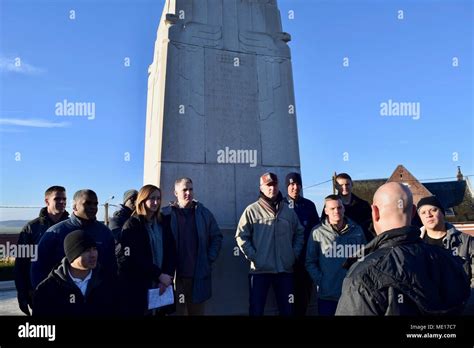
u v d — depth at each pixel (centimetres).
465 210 3177
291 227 480
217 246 466
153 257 407
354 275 185
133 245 390
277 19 625
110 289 367
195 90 555
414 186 3073
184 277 448
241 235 470
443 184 3362
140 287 387
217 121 561
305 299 491
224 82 573
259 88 593
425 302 171
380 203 205
